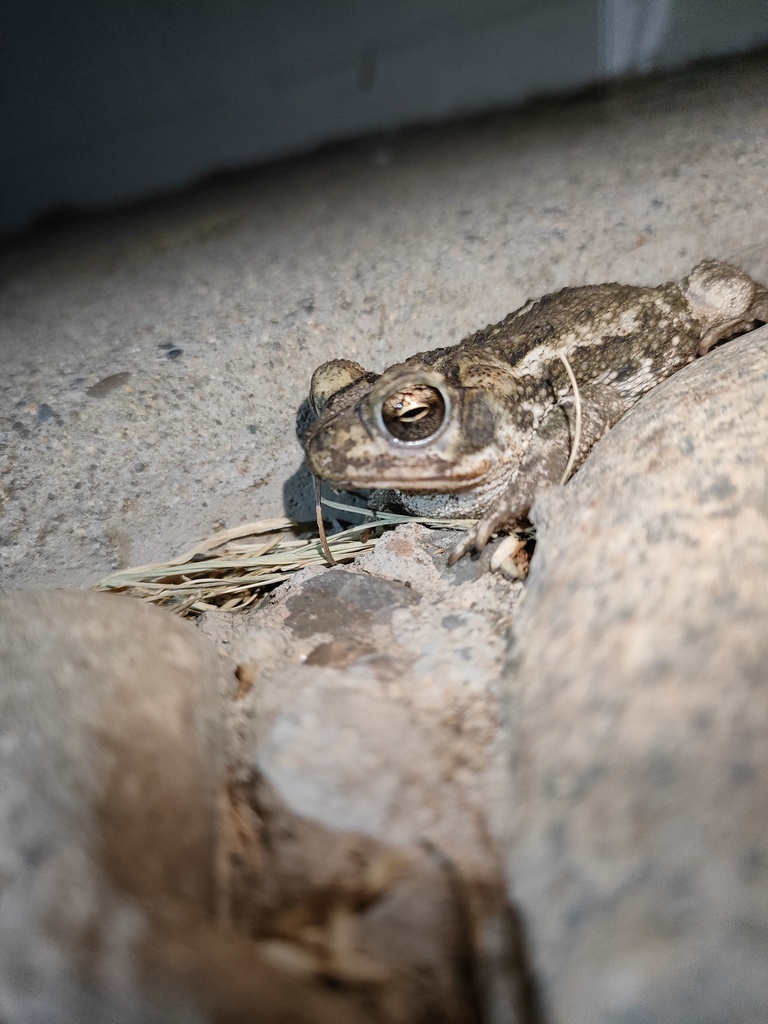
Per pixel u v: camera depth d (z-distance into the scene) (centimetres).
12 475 13
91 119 31
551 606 8
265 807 7
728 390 10
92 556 13
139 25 29
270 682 9
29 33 28
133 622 9
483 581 10
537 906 6
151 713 7
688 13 25
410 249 17
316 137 33
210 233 24
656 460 9
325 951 6
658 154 18
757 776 6
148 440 13
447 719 8
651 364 13
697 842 6
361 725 8
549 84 30
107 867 6
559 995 5
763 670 6
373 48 31
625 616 7
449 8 29
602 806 6
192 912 6
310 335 15
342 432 11
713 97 21
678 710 6
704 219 15
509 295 15
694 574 7
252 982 6
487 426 11
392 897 7
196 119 32
